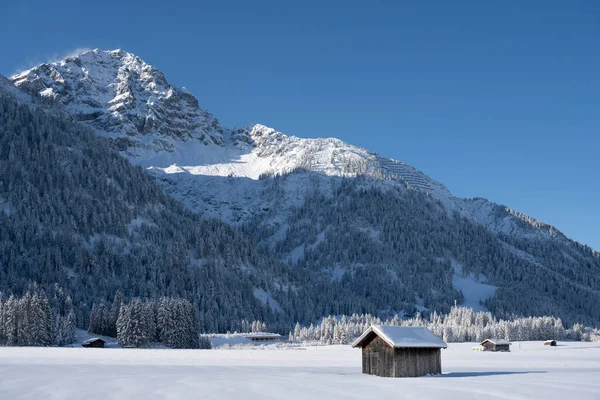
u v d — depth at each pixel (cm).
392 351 5931
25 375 5722
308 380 5175
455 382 4897
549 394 3991
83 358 10038
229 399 3897
